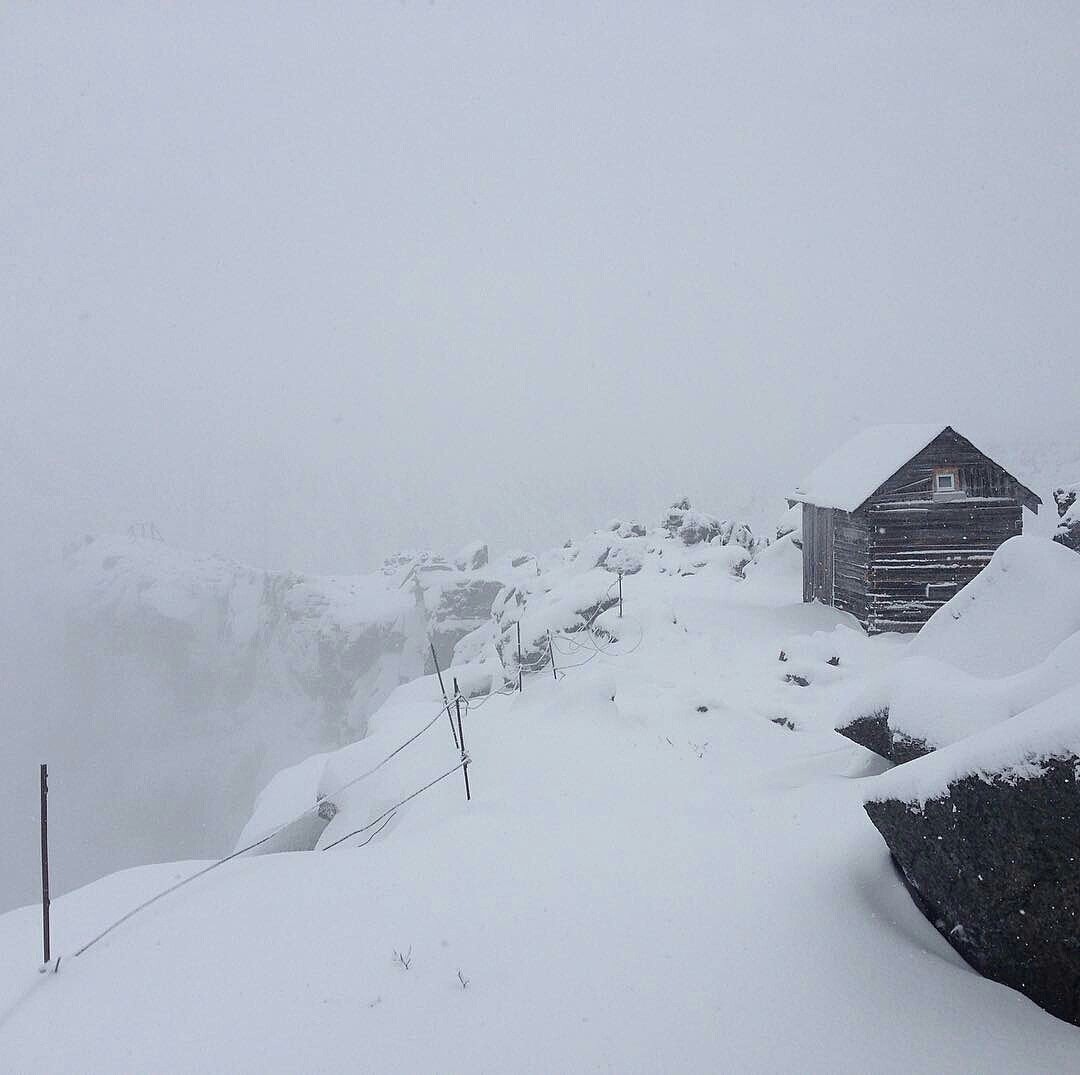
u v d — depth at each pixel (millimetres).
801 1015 5402
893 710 8797
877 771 9648
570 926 6645
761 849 7746
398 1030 5531
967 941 5984
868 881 6809
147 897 8805
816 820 8227
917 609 26016
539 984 5906
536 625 25875
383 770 13570
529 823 9039
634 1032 5348
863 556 26531
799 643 21922
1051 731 5379
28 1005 6500
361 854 8734
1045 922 5434
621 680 18156
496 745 12695
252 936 7047
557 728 13078
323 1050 5391
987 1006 5445
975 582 10070
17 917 8781
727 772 10781
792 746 12719
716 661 21641
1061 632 8734
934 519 26094
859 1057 5000
